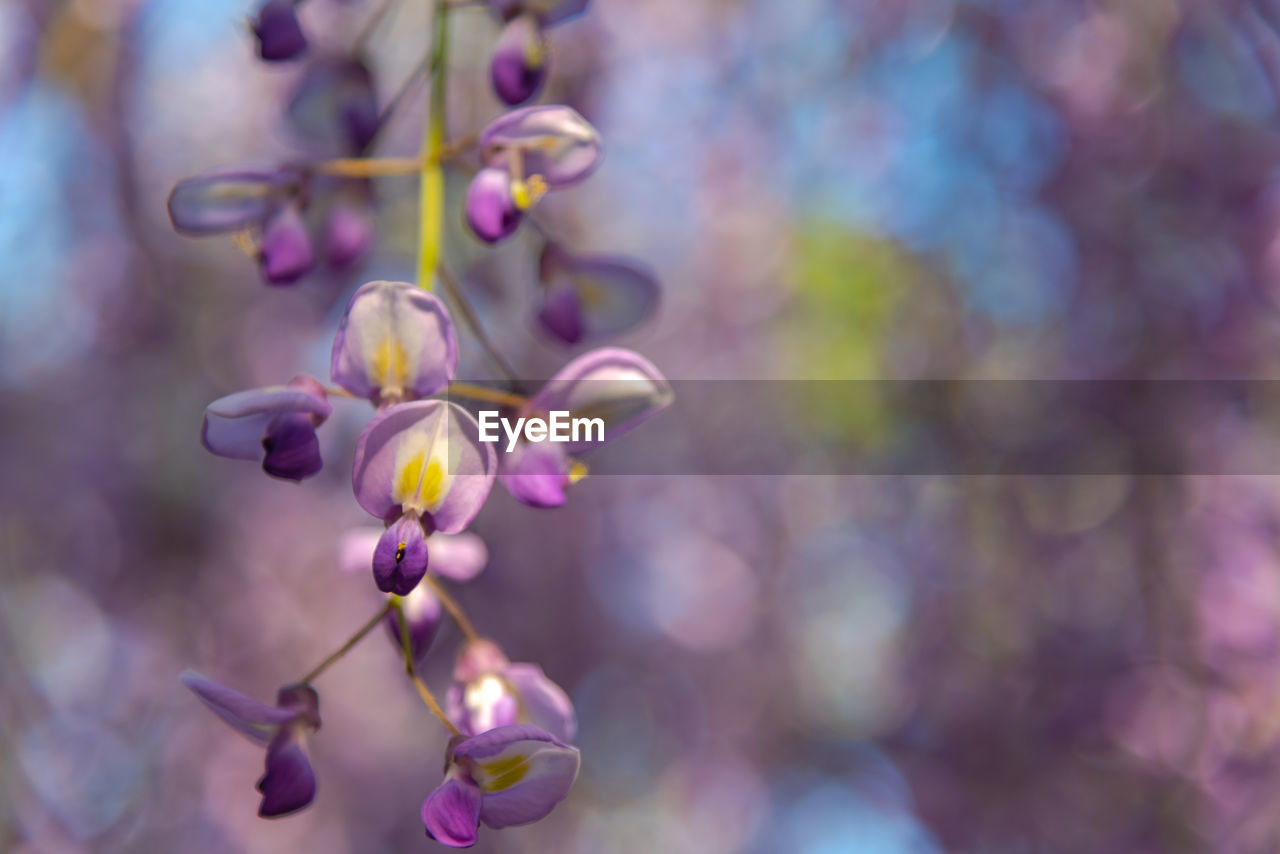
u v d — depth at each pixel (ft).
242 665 23.82
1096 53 20.20
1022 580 19.97
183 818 22.39
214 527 23.68
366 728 24.68
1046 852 19.24
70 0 19.19
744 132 24.13
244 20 7.88
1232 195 19.13
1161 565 18.94
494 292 16.05
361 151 8.10
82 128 20.61
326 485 23.25
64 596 22.39
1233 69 19.17
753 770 26.55
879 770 22.89
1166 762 18.67
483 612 23.11
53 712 20.44
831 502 24.03
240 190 7.23
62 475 22.81
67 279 21.99
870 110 22.47
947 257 21.07
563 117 6.40
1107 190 19.76
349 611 24.62
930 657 21.02
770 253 24.94
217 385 23.17
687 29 23.82
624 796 26.00
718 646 26.84
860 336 21.67
